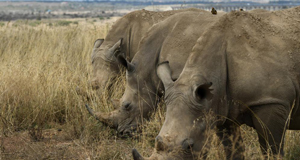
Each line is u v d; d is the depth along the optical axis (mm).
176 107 9031
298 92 9625
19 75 15977
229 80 9656
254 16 10023
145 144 12047
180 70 11234
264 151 9906
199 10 15828
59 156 11789
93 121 14219
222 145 10844
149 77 12422
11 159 11531
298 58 9586
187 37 11469
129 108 12664
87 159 11281
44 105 15188
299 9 10312
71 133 13562
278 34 9766
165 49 11750
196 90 8953
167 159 8602
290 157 11008
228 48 9742
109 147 12156
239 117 9953
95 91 15688
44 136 13695
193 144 8820
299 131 11945
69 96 15680
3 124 14000
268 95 9336
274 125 9453
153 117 12836
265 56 9484
